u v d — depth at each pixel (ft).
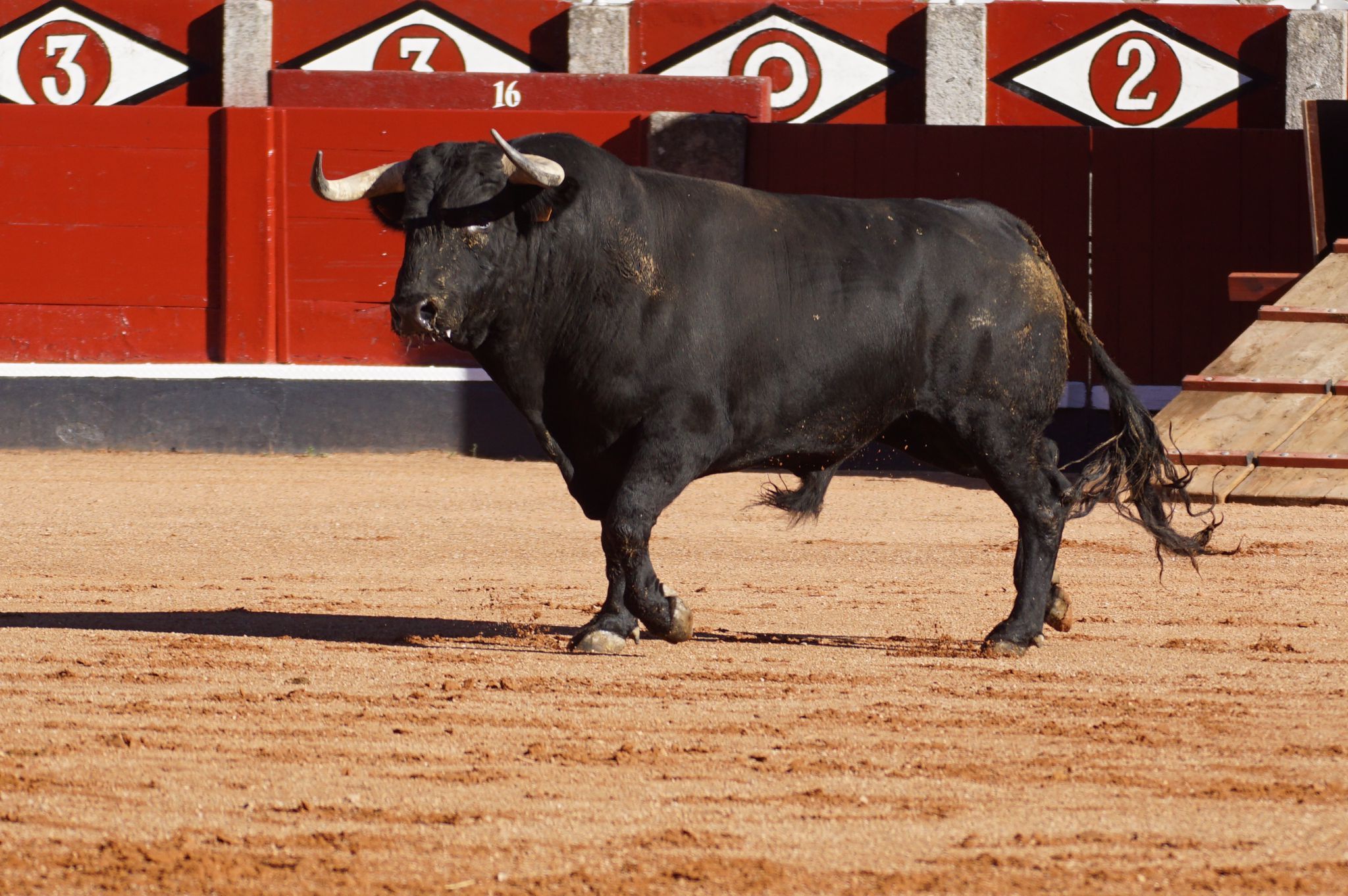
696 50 240.53
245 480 171.73
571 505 156.04
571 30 237.04
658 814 55.11
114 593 104.37
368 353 200.54
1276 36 241.14
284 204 199.31
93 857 49.49
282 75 223.92
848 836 52.85
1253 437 157.58
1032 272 87.92
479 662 82.02
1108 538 136.36
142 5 240.12
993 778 60.18
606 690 75.36
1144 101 242.17
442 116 198.59
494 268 79.10
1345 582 114.01
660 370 81.66
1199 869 49.49
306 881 47.65
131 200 199.11
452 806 55.83
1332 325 166.30
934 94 239.71
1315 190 179.42
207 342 200.34
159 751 63.10
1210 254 197.98
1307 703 73.82
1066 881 48.39
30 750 62.69
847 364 84.33
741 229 84.07
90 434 195.62
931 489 172.04
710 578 114.32
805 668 81.30
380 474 178.70
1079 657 85.56
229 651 84.02
